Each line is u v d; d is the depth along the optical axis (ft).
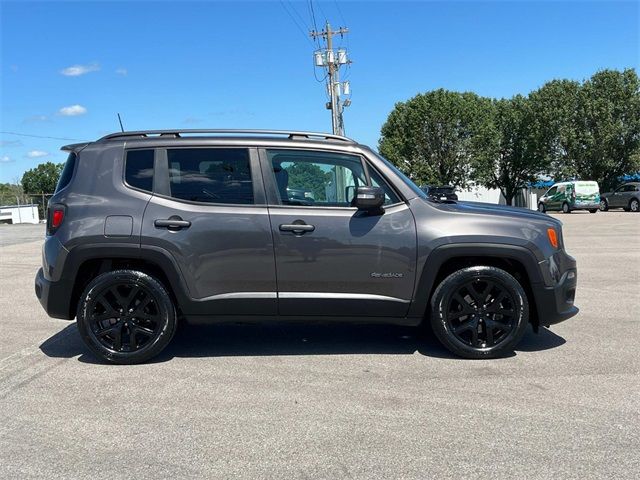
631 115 141.79
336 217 16.33
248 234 16.21
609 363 16.30
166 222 16.17
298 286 16.37
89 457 11.14
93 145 17.06
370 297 16.39
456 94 153.58
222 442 11.69
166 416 13.01
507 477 10.16
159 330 16.62
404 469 10.51
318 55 110.42
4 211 161.48
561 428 12.09
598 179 147.33
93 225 16.21
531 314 17.11
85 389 14.78
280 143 16.88
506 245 16.17
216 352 17.85
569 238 55.47
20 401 14.02
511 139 162.20
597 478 10.09
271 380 15.24
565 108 148.46
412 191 16.79
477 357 16.71
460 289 16.60
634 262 37.65
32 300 27.73
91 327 16.52
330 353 17.60
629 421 12.39
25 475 10.46
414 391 14.30
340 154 16.94
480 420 12.54
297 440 11.73
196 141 16.88
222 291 16.38
